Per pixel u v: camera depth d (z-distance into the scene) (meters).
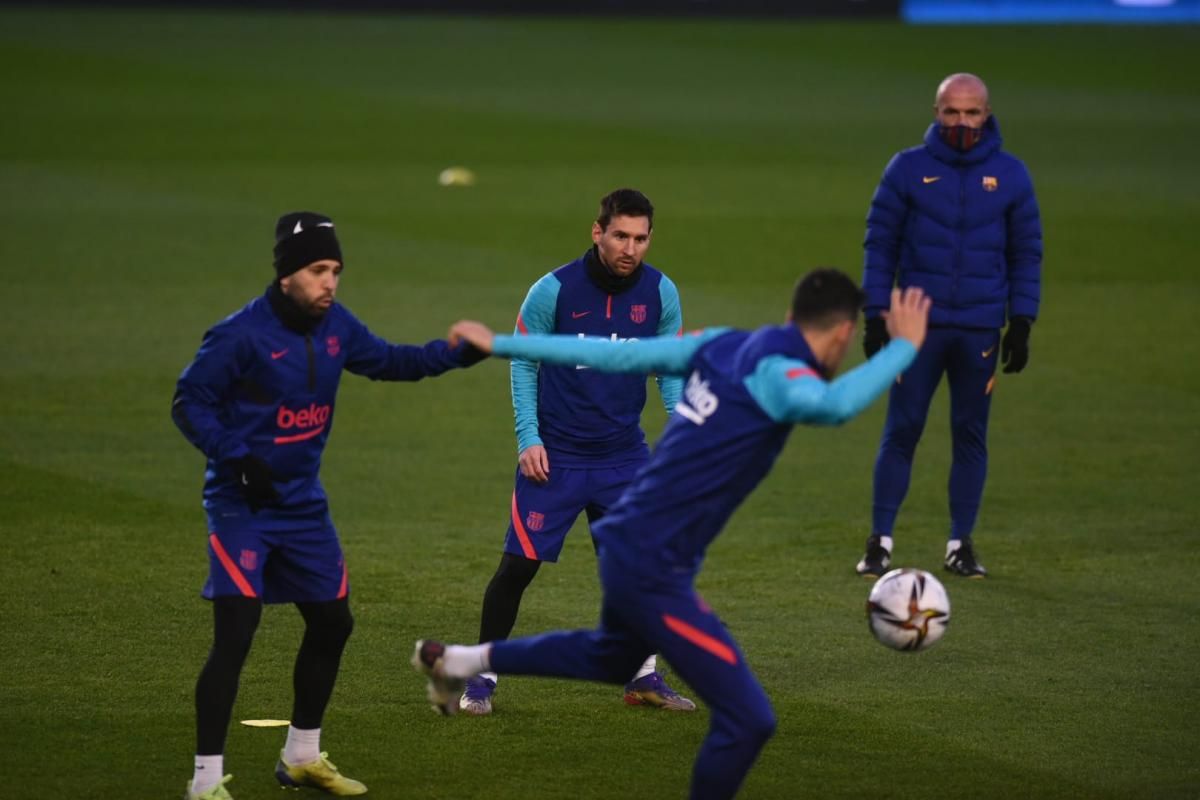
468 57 123.12
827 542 30.41
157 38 127.69
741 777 16.70
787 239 62.78
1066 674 23.55
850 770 19.98
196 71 110.75
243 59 117.75
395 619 25.56
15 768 19.44
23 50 117.31
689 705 22.22
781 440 16.62
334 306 18.97
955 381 29.03
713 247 61.09
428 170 77.94
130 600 25.97
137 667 23.05
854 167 80.56
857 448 37.56
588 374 22.17
